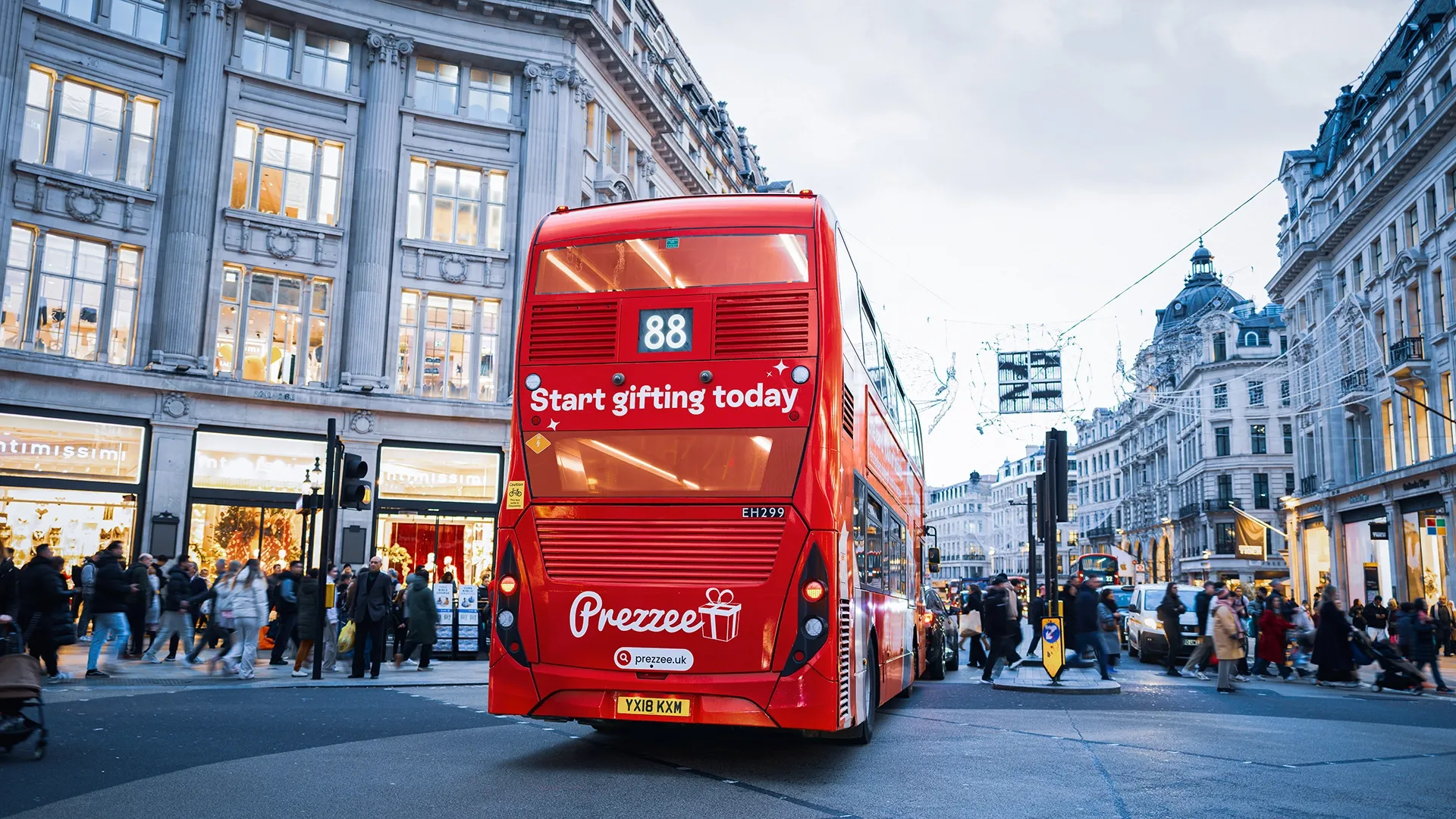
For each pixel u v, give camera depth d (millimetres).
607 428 8281
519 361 8586
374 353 27891
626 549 8109
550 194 30094
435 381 29000
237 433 26281
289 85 27656
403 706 12523
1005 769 8633
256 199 27375
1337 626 19266
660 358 8281
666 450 8148
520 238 29922
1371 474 40906
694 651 7910
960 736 10703
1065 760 9180
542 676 8117
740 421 8078
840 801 7184
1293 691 17922
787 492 7941
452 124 29656
